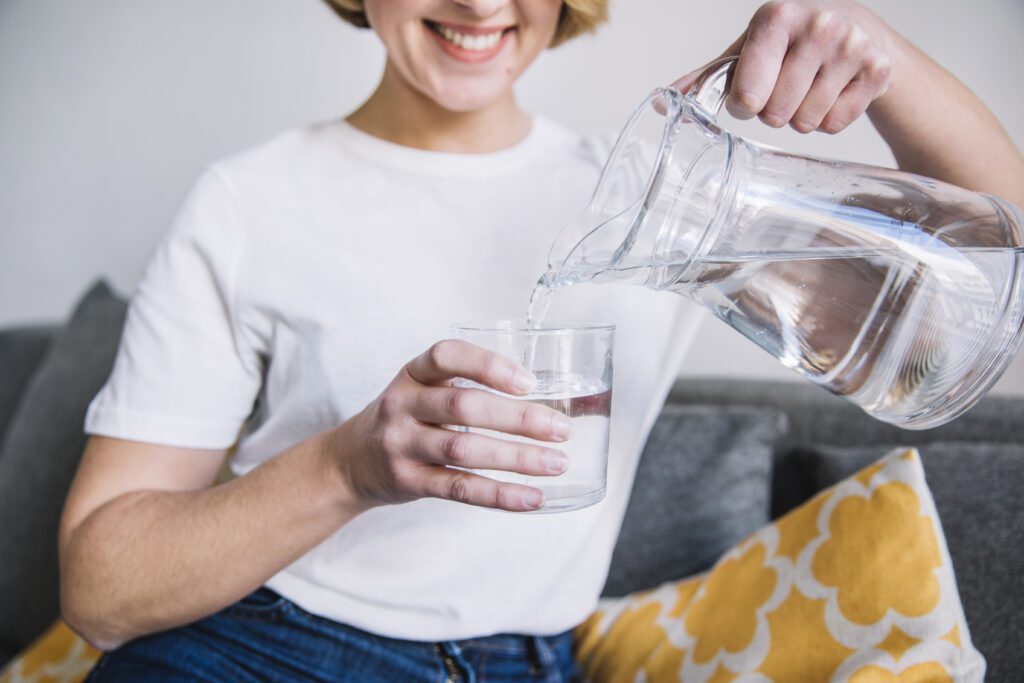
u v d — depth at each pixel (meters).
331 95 1.79
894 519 0.93
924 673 0.82
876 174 0.68
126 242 2.00
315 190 0.98
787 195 0.65
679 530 1.22
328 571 0.93
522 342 0.63
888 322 0.65
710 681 0.95
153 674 0.92
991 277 0.64
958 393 0.68
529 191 0.99
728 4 1.46
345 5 1.05
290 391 0.96
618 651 1.09
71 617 0.90
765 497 1.23
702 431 1.27
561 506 0.65
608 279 0.68
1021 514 1.00
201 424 0.95
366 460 0.71
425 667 0.94
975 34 1.33
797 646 0.91
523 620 0.96
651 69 1.54
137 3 1.88
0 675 1.24
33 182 2.05
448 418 0.63
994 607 0.95
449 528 0.93
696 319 1.05
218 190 0.97
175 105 1.91
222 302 0.97
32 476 1.50
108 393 0.96
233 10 1.82
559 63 1.60
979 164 0.83
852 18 0.76
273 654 0.93
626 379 0.99
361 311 0.94
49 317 2.10
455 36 0.89
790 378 1.53
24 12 1.98
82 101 1.97
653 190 0.61
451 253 0.97
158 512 0.86
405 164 0.99
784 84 0.69
